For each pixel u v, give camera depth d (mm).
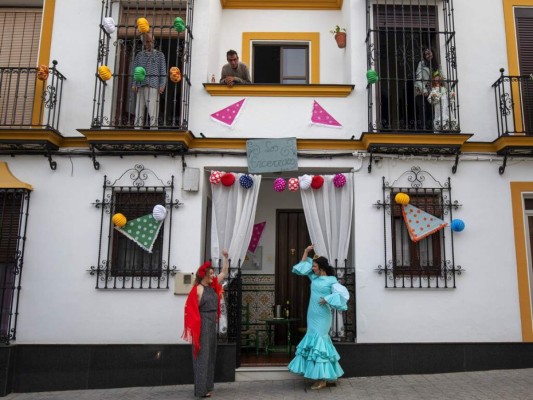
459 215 7219
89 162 7309
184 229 7125
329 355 6059
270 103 7512
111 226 7145
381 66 7844
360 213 7207
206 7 7766
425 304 6984
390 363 6832
